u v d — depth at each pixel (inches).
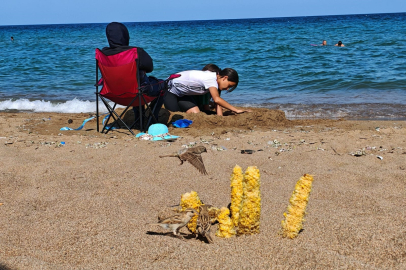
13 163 214.1
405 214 150.3
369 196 171.6
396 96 461.4
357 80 552.7
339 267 113.5
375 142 262.1
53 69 709.9
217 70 332.5
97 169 206.8
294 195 131.8
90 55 922.7
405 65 657.0
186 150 121.6
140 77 275.3
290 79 581.6
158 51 944.9
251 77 607.2
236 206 133.9
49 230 140.0
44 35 2095.2
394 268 115.6
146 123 309.0
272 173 205.0
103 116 343.6
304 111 402.3
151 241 130.3
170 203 165.5
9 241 132.5
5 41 1541.6
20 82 588.7
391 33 1330.0
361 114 386.3
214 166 213.2
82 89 538.6
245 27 2345.0
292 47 968.9
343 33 1427.2
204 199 169.5
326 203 165.5
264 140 268.2
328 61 735.1
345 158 227.9
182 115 318.3
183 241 132.3
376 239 130.3
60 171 203.9
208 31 1940.2
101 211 156.5
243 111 323.9
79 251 125.6
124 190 179.3
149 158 225.1
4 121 337.7
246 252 123.2
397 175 197.8
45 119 350.6
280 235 133.0
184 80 317.1
